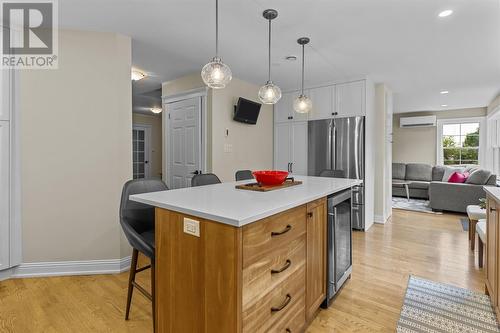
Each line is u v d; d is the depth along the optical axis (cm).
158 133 812
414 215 507
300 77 414
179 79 421
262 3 214
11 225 246
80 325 182
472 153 689
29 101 247
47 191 254
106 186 267
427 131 740
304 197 163
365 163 406
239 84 429
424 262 288
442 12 225
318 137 447
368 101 414
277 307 140
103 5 217
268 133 495
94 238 265
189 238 132
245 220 112
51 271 257
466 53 315
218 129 394
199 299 128
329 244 202
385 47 299
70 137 258
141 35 272
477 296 219
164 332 147
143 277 255
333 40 281
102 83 265
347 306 206
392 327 182
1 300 213
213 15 233
